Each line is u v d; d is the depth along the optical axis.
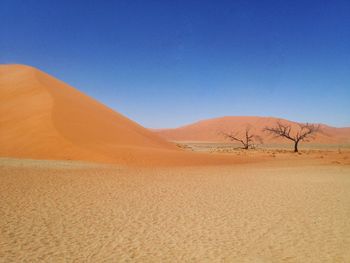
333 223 8.99
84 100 43.59
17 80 41.22
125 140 34.72
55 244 7.21
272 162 30.34
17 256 6.52
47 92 37.53
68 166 22.11
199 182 16.55
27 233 7.92
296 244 7.32
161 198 12.33
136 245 7.20
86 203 11.29
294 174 20.27
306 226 8.70
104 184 15.40
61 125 31.17
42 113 32.69
